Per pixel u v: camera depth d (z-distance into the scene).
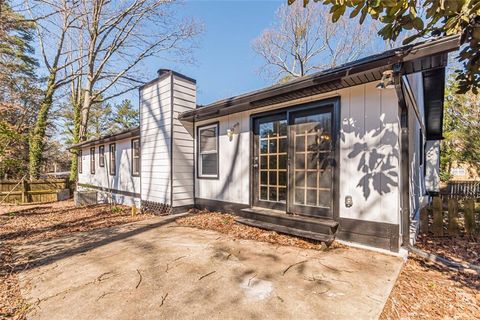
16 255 3.67
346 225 3.81
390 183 3.42
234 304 2.20
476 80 3.63
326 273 2.78
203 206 6.47
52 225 5.92
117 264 3.16
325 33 18.02
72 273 2.94
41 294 2.47
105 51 13.50
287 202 4.59
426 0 2.41
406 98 3.78
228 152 5.86
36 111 11.93
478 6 2.19
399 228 3.41
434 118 8.57
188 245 3.83
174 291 2.45
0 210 8.45
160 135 6.69
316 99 4.22
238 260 3.20
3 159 7.78
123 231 4.88
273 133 5.03
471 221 4.62
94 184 11.85
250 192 5.34
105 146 10.76
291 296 2.31
